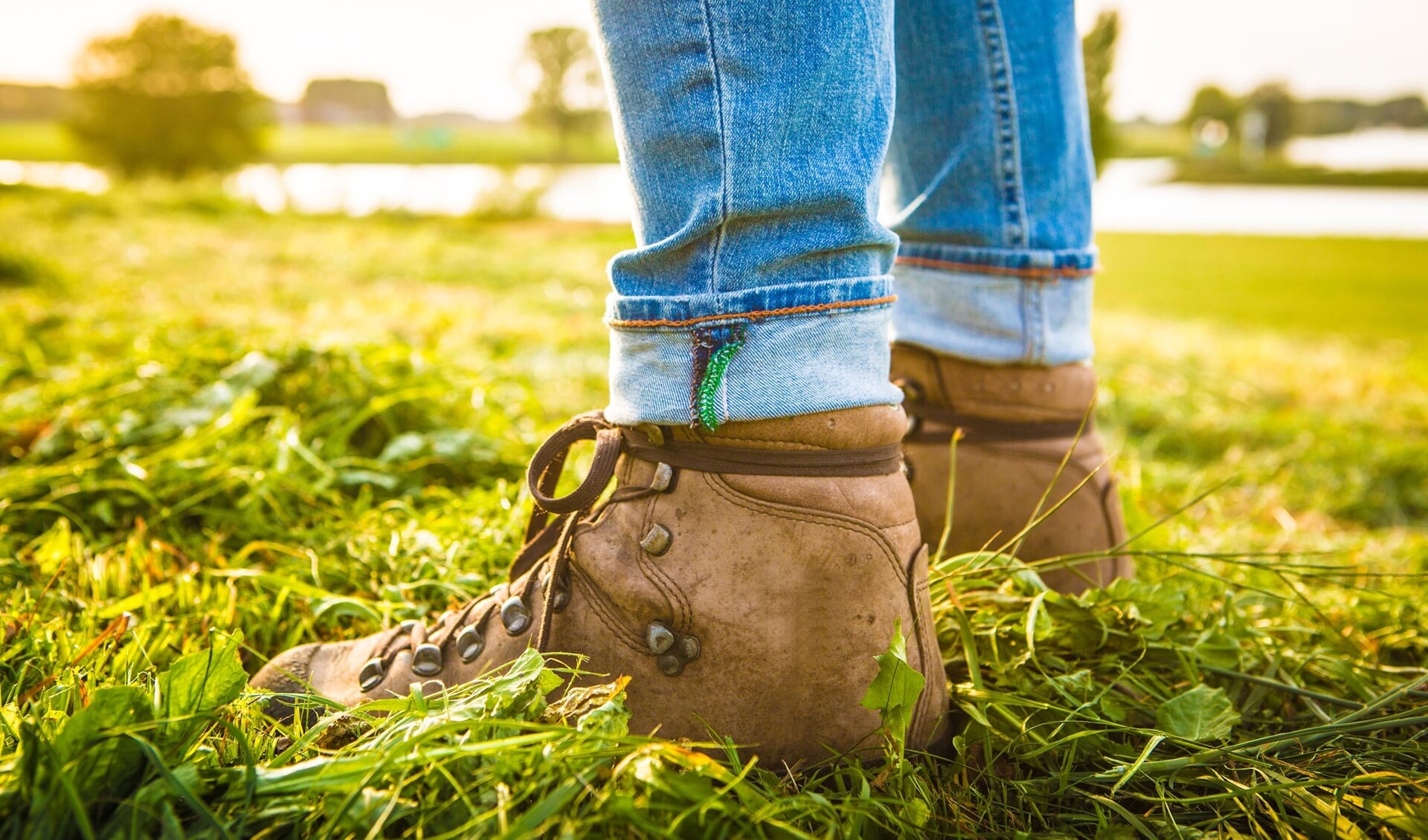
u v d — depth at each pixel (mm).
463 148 80500
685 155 892
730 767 882
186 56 44719
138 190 18141
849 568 933
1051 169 1290
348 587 1518
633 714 943
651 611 932
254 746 904
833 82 899
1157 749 1054
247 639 1335
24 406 2199
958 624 1199
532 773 787
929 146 1328
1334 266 17812
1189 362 5574
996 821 952
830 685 939
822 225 909
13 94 100625
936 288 1331
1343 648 1342
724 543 925
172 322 3543
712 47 876
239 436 2041
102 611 1292
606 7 920
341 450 2029
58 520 1648
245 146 47281
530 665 889
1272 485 3043
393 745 785
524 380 2967
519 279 8695
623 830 774
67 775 721
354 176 45125
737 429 918
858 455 942
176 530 1663
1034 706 1058
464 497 1904
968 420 1337
